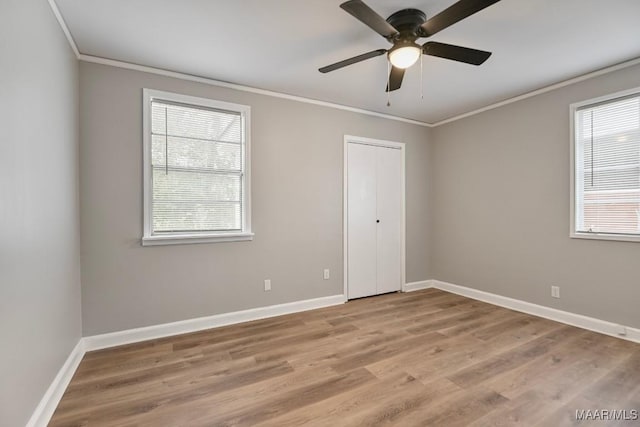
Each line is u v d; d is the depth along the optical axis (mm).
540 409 1704
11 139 1315
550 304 3109
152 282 2691
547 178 3129
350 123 3779
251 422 1607
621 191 2646
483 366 2170
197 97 2863
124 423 1606
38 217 1599
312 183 3516
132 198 2617
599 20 2016
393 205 4168
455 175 4152
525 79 2951
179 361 2262
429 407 1723
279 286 3307
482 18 1998
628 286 2576
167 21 2023
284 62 2615
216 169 2990
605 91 2707
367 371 2111
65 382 1935
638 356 2287
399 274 4238
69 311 2105
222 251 2996
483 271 3793
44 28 1706
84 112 2443
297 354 2371
